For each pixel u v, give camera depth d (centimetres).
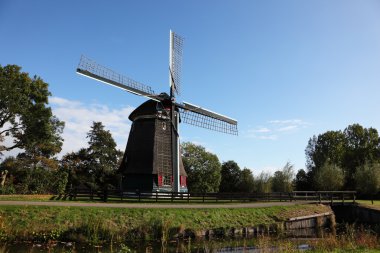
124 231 1988
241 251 1697
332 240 1530
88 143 5262
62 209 2133
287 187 5941
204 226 2267
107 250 1662
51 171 4150
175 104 3238
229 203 3077
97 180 5000
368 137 6556
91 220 1989
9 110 3816
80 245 1750
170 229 2084
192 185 6212
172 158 3183
